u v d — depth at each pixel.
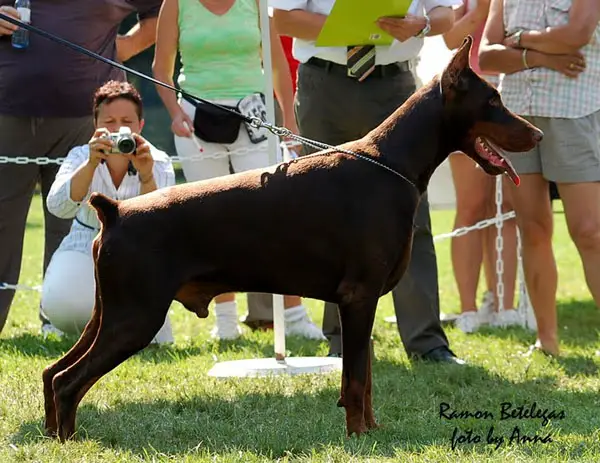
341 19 9.93
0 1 12.16
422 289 11.33
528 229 11.45
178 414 8.81
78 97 12.30
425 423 8.41
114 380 9.96
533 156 11.17
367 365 7.94
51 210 10.14
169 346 12.03
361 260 7.60
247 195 7.62
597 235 11.01
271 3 10.84
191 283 7.71
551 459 7.04
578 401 9.30
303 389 9.64
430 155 7.89
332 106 10.95
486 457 7.16
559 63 10.78
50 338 12.28
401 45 10.73
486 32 11.34
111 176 10.70
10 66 12.09
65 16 12.14
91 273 11.91
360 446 7.44
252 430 8.12
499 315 14.38
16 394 9.20
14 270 12.55
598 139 11.02
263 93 12.56
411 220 7.79
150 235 7.54
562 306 16.47
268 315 13.52
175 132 12.21
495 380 10.27
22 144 12.30
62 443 7.64
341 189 7.64
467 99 7.84
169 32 12.39
